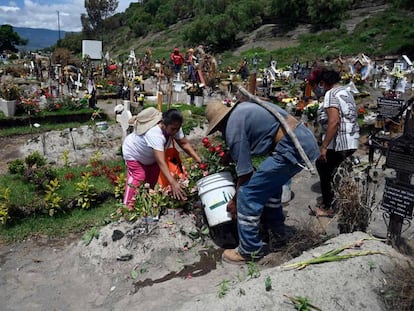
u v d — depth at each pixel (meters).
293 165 3.45
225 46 41.91
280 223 4.00
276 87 16.22
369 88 15.10
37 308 3.47
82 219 5.07
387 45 28.92
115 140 9.09
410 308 2.84
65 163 7.19
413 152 3.23
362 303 2.88
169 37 53.72
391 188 3.43
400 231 3.52
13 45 72.38
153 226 4.14
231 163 4.39
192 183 4.46
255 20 42.91
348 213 3.75
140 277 3.73
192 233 4.16
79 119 12.59
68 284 3.79
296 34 38.22
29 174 5.97
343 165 4.36
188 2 60.41
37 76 21.56
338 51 29.45
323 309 2.81
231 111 3.52
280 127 3.45
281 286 2.96
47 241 4.65
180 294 3.42
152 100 14.41
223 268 3.79
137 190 4.43
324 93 4.68
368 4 39.03
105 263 3.92
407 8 34.56
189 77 18.64
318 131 8.41
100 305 3.45
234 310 2.81
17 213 4.98
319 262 3.17
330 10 36.81
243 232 3.67
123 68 20.36
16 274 3.99
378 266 3.14
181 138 4.56
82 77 18.47
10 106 11.77
